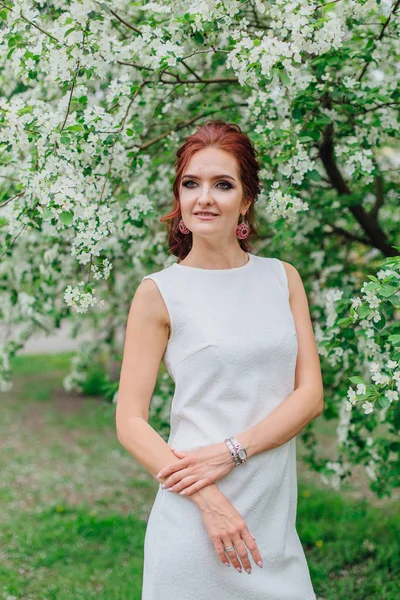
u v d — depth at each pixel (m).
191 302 1.70
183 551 1.63
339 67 2.75
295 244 3.63
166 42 2.29
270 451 1.68
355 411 3.22
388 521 4.15
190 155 1.72
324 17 2.12
